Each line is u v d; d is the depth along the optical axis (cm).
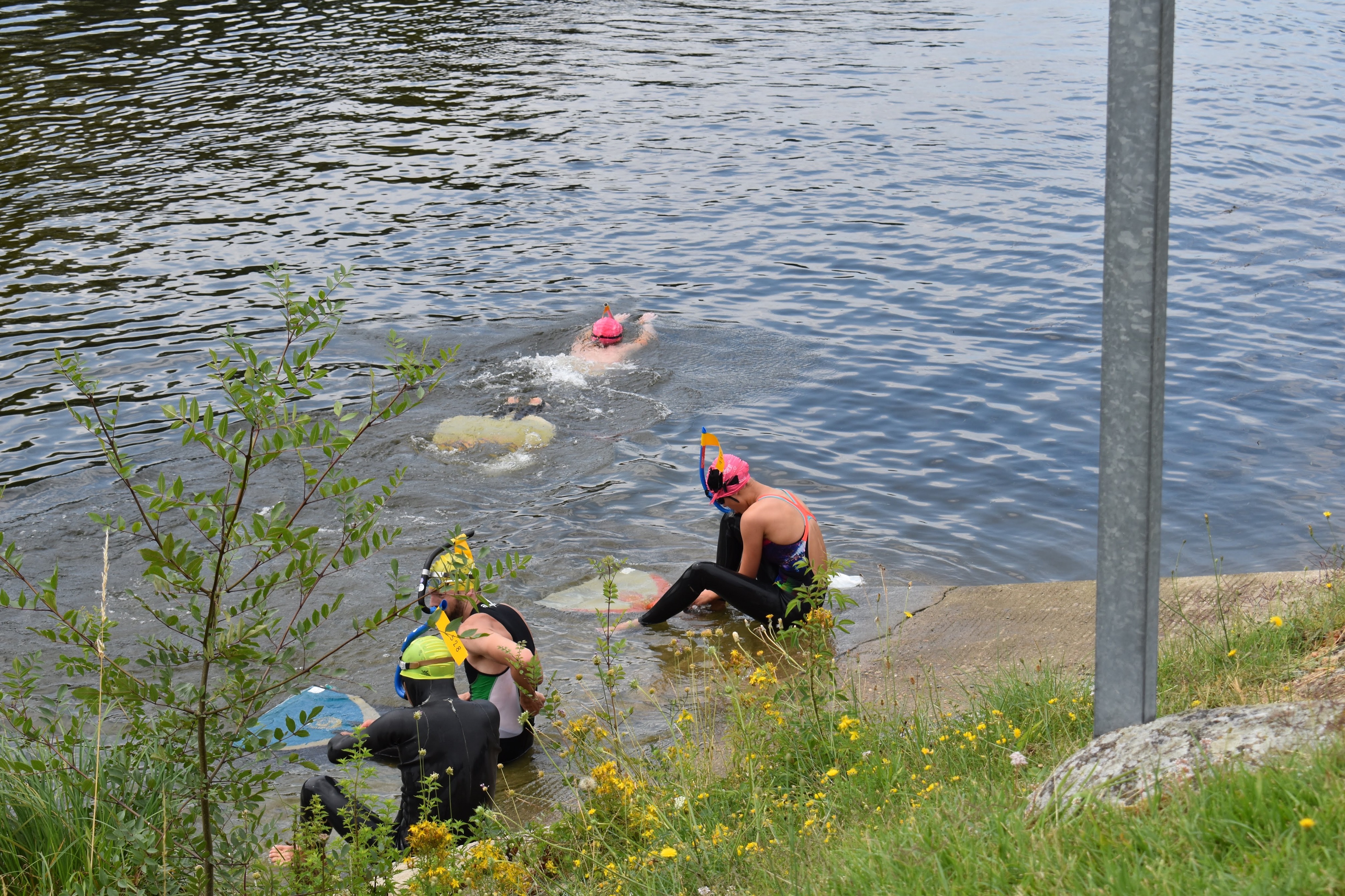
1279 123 2055
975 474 907
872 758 451
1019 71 2500
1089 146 1920
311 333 1180
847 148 1916
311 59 2505
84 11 2911
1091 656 588
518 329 1209
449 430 975
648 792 450
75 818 416
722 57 2605
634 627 710
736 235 1517
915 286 1335
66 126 1978
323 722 591
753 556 697
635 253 1449
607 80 2362
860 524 835
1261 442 937
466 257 1423
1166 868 272
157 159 1802
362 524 377
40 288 1293
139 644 656
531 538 812
